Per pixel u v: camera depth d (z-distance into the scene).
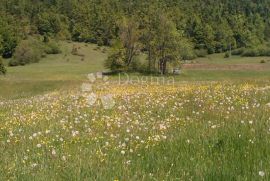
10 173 7.85
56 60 162.25
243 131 9.88
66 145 9.95
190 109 14.81
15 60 152.38
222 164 7.61
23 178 7.48
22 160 8.74
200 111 13.95
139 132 10.91
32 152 9.55
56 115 15.45
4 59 162.25
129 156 8.64
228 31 190.00
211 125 11.04
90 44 192.88
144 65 107.38
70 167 7.97
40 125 13.24
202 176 7.04
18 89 54.75
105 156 8.70
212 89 24.11
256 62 140.62
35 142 10.59
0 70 107.12
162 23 105.69
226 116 12.34
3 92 53.28
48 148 9.80
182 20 189.38
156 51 106.00
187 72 107.88
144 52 112.62
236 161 7.73
